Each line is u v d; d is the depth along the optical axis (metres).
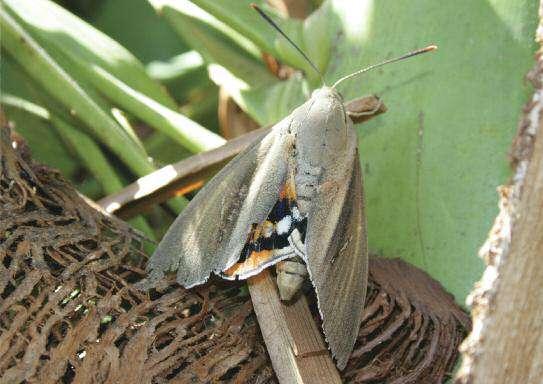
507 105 0.27
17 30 0.30
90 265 0.25
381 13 0.30
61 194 0.27
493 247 0.23
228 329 0.25
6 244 0.25
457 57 0.28
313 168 0.26
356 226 0.26
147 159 0.30
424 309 0.26
